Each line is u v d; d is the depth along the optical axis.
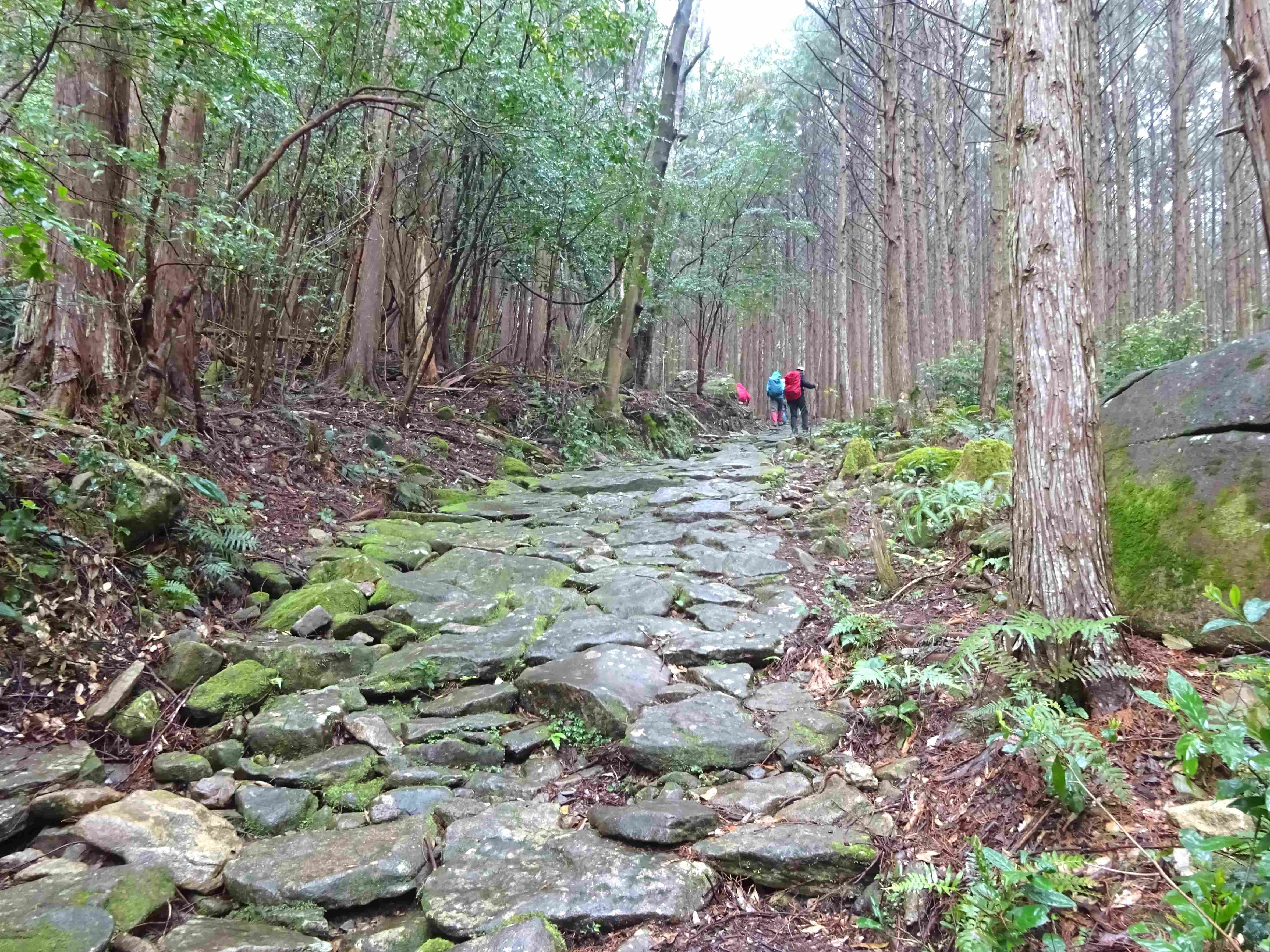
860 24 15.49
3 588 3.70
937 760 3.09
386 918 2.64
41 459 4.54
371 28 8.34
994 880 2.25
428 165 11.52
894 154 10.88
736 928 2.50
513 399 13.21
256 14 5.45
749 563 5.96
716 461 12.25
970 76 20.44
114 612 4.11
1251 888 1.89
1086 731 2.74
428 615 4.99
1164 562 3.53
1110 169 21.30
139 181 5.43
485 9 8.35
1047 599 3.10
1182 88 19.41
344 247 11.11
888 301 11.11
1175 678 2.23
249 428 7.52
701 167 19.69
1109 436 4.39
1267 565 3.21
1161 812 2.45
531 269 14.40
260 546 5.64
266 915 2.59
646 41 17.12
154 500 4.64
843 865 2.62
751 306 20.44
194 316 6.77
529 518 7.85
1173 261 20.61
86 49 4.58
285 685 4.08
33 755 3.18
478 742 3.69
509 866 2.76
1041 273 3.21
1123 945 2.05
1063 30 3.22
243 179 8.54
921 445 9.72
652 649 4.47
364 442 8.73
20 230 2.89
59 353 5.33
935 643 3.93
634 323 15.12
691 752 3.36
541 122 9.16
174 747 3.56
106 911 2.46
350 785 3.38
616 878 2.63
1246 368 3.84
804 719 3.62
